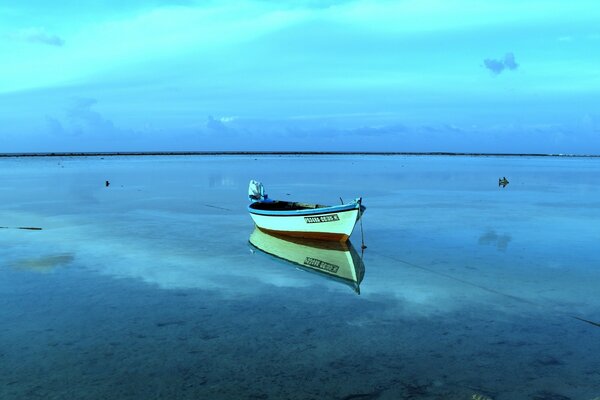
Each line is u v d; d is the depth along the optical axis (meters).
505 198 31.16
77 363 7.13
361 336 8.18
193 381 6.64
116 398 6.20
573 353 7.53
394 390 6.43
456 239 16.78
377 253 14.60
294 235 16.69
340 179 50.94
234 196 31.61
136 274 12.02
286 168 79.56
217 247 15.41
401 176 57.25
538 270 12.52
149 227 19.14
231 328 8.52
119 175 54.94
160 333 8.27
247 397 6.25
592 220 21.27
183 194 32.88
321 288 10.99
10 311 9.28
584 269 12.59
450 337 8.15
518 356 7.42
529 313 9.30
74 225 19.48
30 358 7.28
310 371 6.94
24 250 14.63
